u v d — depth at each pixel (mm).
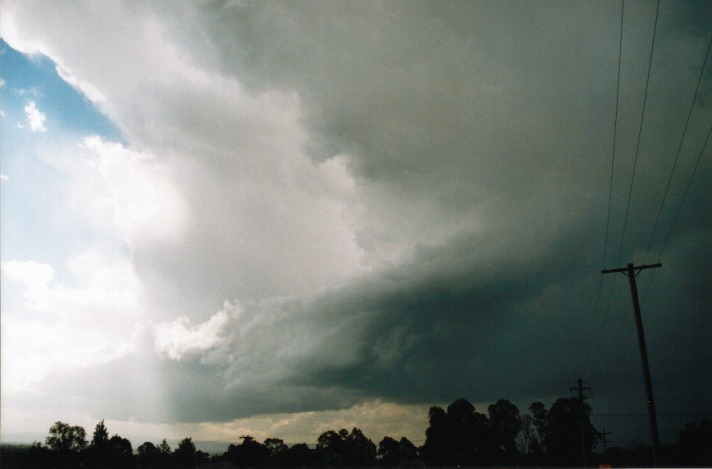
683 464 39062
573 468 53875
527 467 55344
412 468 54562
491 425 58938
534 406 59125
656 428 22078
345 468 57188
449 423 59812
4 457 37094
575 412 56031
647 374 22984
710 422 43062
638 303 24234
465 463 56062
